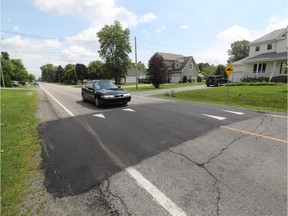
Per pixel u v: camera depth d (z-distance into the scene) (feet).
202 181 9.75
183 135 16.89
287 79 71.31
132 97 52.47
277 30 97.45
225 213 7.54
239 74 101.35
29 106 35.32
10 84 157.38
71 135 17.52
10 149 14.15
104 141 15.81
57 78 417.49
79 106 35.42
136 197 8.64
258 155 12.63
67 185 9.68
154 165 11.54
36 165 11.78
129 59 168.04
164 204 8.13
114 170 11.07
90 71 235.40
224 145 14.44
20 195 8.88
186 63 158.71
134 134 17.47
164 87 95.50
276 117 23.76
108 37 161.17
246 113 26.32
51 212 7.81
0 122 22.49
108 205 8.17
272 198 8.35
